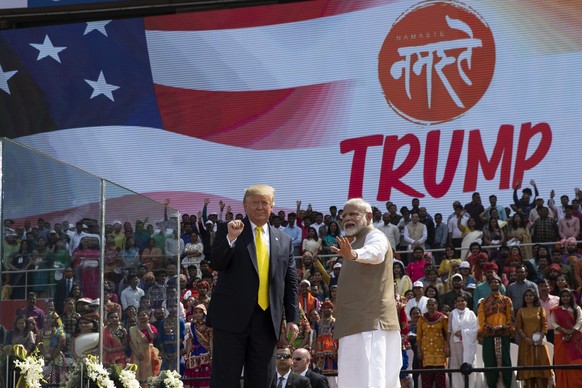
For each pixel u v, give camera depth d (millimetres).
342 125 24500
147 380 8250
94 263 7141
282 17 25297
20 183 6113
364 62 24641
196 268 20734
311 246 22234
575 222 21266
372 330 7441
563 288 16297
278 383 11305
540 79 23484
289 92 25000
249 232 7020
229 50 25469
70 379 6750
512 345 16172
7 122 26062
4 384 5969
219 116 25281
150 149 25500
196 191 25094
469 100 23797
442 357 14695
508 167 23234
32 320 6227
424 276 19500
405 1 24516
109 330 7402
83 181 6980
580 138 22984
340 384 7539
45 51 26156
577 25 23422
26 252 6148
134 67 25828
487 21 23922
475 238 22031
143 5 26484
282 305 7066
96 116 25812
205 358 14711
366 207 7734
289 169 24688
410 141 23984
